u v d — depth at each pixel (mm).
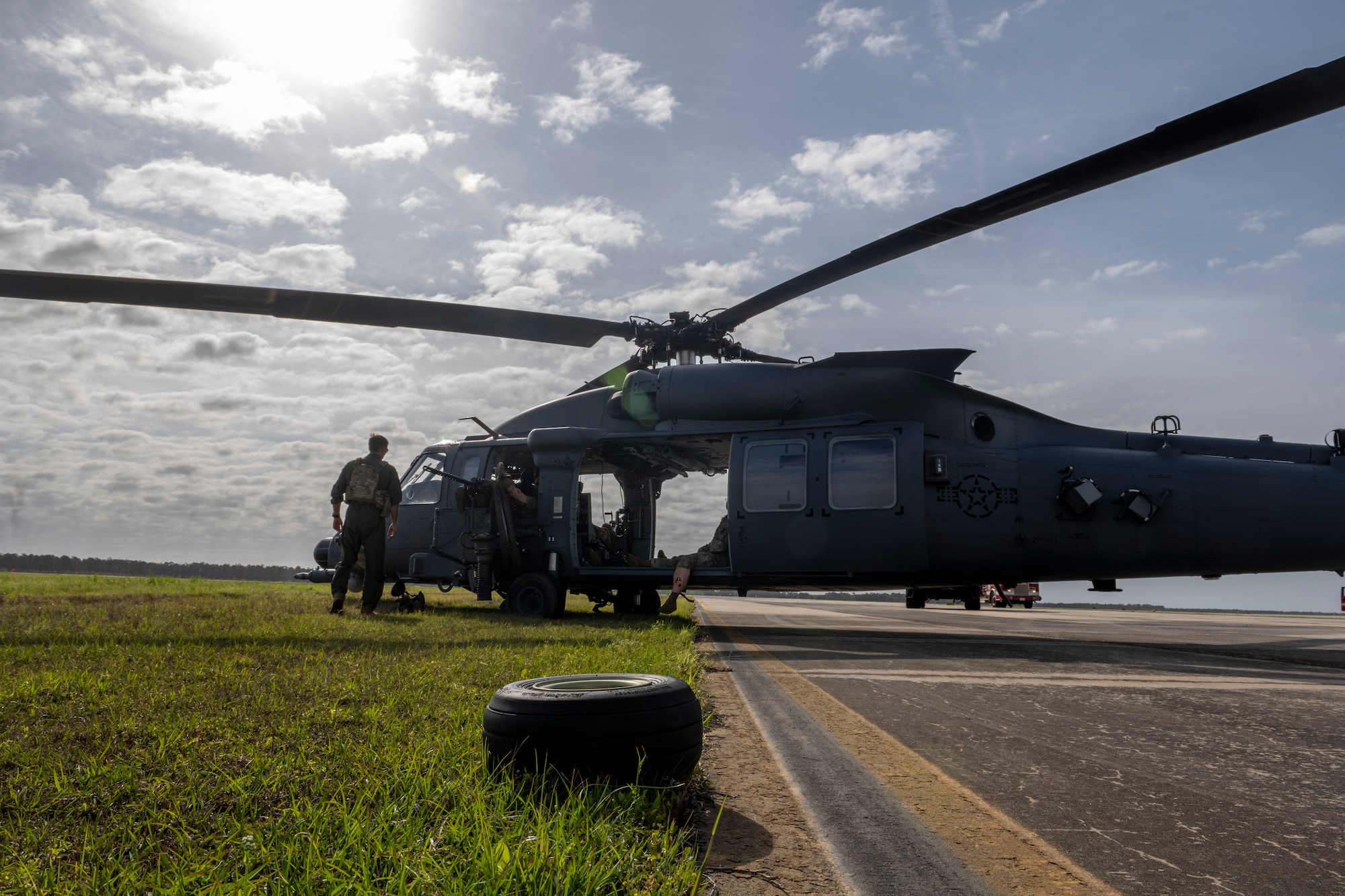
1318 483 9766
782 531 9734
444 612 10094
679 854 1894
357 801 1998
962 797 2480
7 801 2031
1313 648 8594
